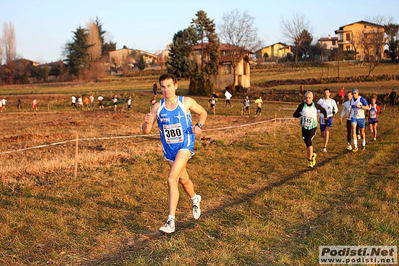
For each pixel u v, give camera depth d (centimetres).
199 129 461
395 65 5962
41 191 692
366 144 1252
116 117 2683
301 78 5419
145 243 448
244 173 853
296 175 823
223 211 547
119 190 686
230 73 4975
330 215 515
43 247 428
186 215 555
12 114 3250
